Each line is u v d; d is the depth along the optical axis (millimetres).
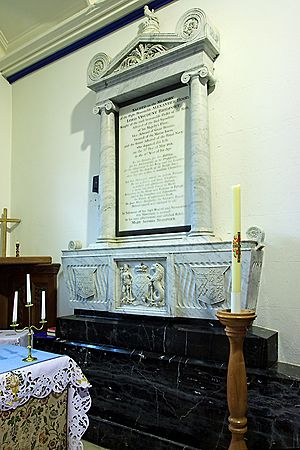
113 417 2355
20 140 4059
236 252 1438
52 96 3785
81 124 3494
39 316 3391
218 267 2219
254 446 1855
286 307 2256
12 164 4109
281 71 2418
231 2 2672
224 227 2527
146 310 2498
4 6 3701
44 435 1813
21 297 3537
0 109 4090
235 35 2621
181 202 2615
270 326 2291
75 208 3449
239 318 1364
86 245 3312
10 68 4109
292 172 2314
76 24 3451
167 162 2715
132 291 2602
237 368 1387
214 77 2615
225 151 2572
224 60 2641
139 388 2266
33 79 3994
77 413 1948
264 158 2422
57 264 3449
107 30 3361
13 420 1672
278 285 2295
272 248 2334
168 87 2762
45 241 3660
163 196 2709
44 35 3658
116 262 2682
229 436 1921
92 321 2623
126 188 2918
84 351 2553
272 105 2428
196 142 2477
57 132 3695
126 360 2348
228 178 2543
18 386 1673
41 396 1788
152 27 2818
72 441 1921
